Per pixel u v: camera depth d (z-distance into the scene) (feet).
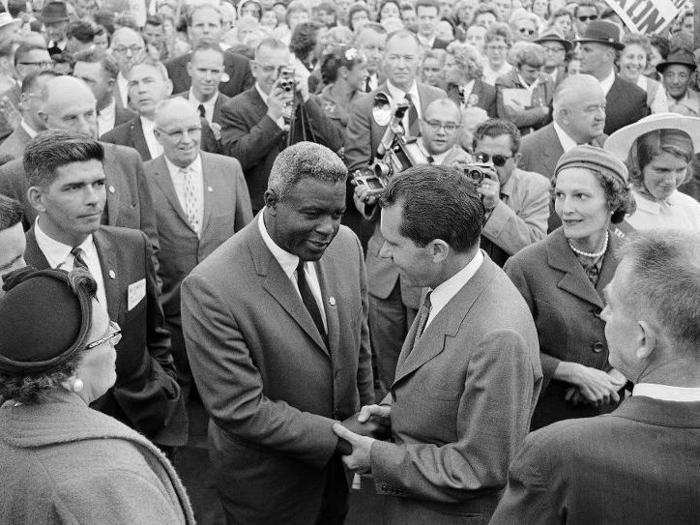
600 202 9.66
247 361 9.07
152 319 11.61
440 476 7.94
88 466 5.53
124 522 5.40
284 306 9.24
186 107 15.16
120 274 10.79
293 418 9.12
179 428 11.74
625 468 5.47
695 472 5.39
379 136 18.16
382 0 39.50
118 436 5.79
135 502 5.49
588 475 5.53
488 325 7.96
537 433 5.88
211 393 9.14
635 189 12.77
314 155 8.73
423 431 8.37
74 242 10.34
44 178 9.92
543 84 24.45
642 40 26.13
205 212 15.55
